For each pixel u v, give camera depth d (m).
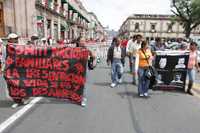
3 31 17.34
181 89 8.38
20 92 6.25
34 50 6.24
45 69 6.28
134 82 9.33
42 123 5.04
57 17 31.77
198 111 5.99
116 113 5.73
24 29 20.28
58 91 6.37
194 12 50.41
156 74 7.57
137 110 5.98
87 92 7.82
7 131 4.63
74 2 47.38
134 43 10.37
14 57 6.20
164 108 6.19
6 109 5.96
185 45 19.28
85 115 5.55
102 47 22.88
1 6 17.11
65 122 5.10
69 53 6.26
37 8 22.78
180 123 5.16
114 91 8.07
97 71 12.80
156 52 8.34
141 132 4.64
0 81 9.48
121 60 9.32
